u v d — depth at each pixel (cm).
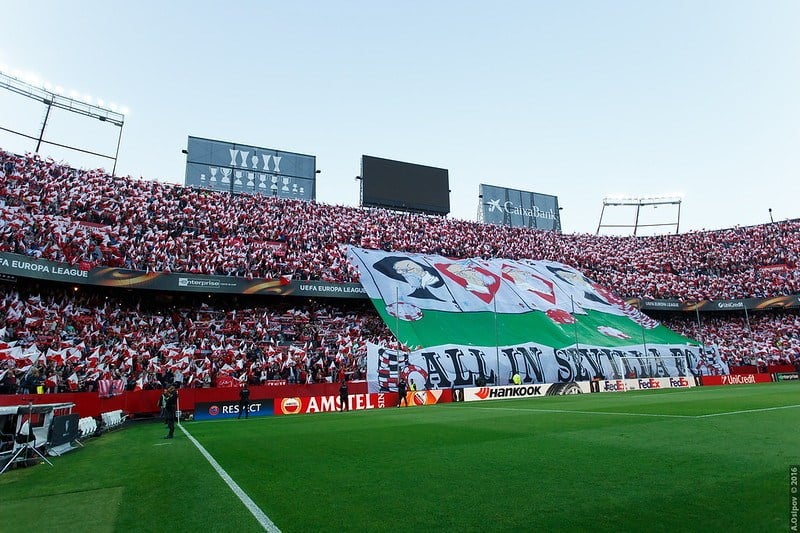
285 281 4084
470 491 797
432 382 3800
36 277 3017
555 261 6444
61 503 855
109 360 3014
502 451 1166
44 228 3375
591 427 1543
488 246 6228
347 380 3538
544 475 887
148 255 3759
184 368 3238
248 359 3503
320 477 969
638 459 988
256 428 2062
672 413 1875
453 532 607
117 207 4100
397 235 5675
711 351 5294
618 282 6309
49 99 4531
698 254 6731
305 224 5166
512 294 5322
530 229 6994
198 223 4466
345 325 4394
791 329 5719
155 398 2828
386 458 1148
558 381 4325
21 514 786
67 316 3266
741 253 6512
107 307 3619
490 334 4525
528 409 2419
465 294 5022
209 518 716
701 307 5853
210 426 2273
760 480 770
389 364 3538
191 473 1078
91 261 3350
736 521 589
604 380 4250
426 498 768
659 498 702
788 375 5091
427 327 4334
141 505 816
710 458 958
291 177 5691
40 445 1365
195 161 5297
